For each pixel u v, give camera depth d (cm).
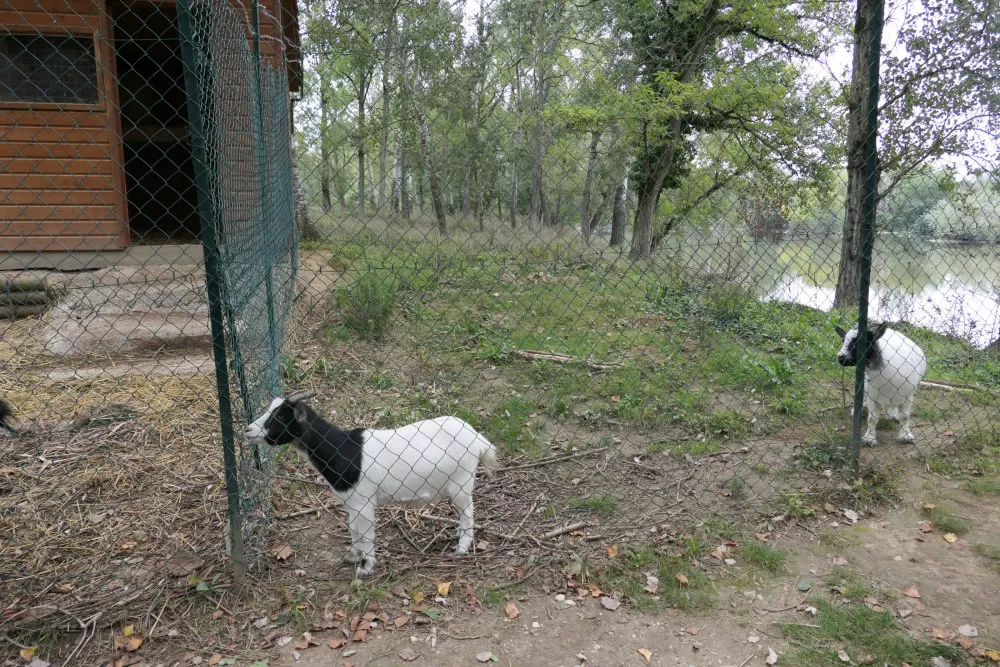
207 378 559
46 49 712
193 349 621
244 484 338
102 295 668
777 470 446
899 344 479
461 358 674
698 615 307
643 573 337
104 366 577
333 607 305
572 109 1077
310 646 282
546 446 486
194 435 467
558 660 278
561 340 704
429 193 822
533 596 318
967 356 695
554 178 884
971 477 438
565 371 638
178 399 520
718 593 323
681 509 399
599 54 1255
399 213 620
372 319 713
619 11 1186
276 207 680
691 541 357
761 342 738
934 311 746
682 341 718
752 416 543
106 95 730
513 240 700
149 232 1102
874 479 431
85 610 296
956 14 725
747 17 1150
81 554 337
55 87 722
